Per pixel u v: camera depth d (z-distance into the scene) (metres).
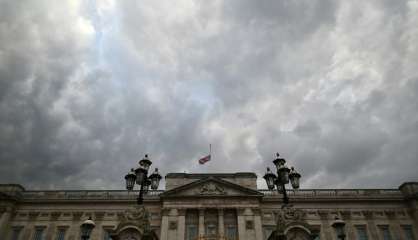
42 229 61.66
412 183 63.81
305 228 26.23
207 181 64.38
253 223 59.44
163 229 58.94
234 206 61.25
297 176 30.47
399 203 63.19
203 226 59.47
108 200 64.19
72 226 61.75
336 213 62.03
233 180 65.94
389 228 60.69
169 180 66.12
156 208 63.34
